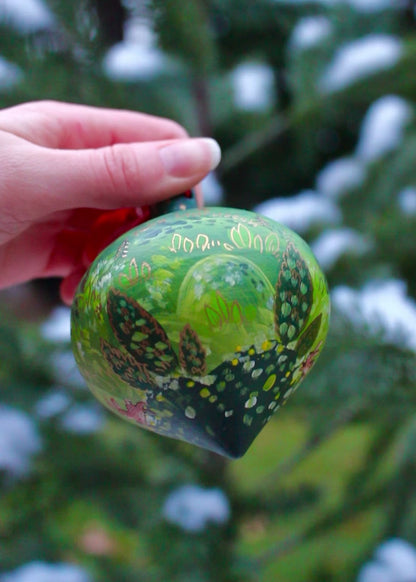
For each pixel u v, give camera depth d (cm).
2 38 33
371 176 41
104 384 22
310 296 21
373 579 33
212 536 35
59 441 34
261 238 21
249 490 38
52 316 42
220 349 20
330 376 28
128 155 24
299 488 39
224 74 42
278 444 64
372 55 36
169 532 35
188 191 25
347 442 63
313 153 59
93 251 30
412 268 38
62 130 29
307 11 40
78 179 24
